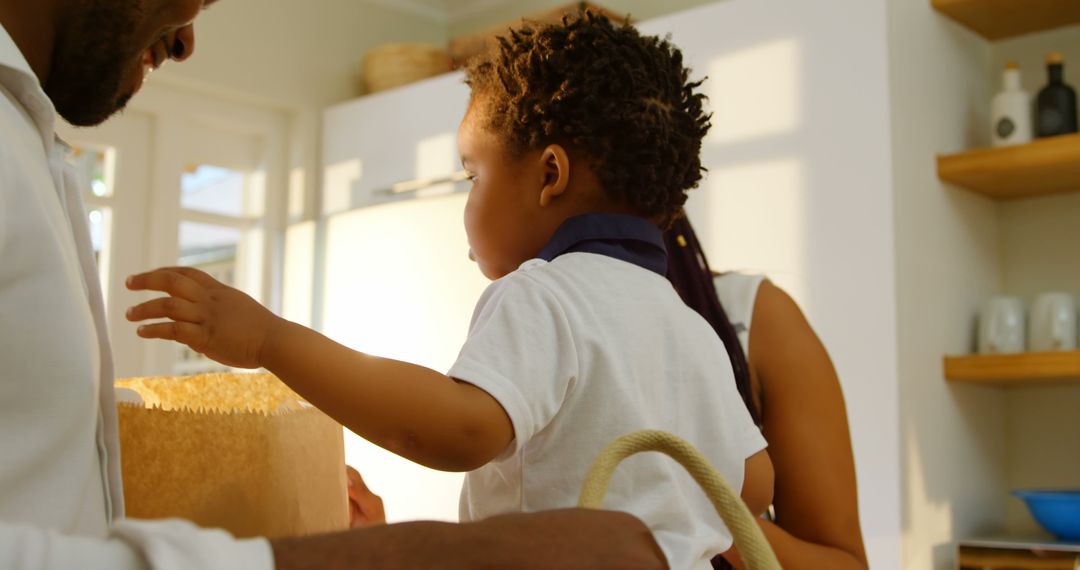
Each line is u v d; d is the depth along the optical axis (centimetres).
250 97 313
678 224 116
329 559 43
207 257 380
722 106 232
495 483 79
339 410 70
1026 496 213
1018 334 224
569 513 51
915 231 213
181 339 70
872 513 202
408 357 285
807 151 218
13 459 57
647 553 50
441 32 368
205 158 313
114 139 291
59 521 58
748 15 229
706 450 84
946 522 214
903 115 213
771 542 102
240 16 310
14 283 58
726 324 114
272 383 87
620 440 59
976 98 246
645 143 92
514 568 46
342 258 306
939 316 219
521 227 94
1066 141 209
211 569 40
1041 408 243
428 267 283
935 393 215
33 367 58
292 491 79
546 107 92
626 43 94
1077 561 194
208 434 76
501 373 71
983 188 237
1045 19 239
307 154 325
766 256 221
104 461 66
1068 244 242
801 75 220
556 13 279
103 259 289
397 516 266
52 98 76
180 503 75
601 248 87
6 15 69
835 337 210
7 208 57
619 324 80
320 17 331
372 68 323
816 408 115
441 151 290
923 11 226
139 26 74
